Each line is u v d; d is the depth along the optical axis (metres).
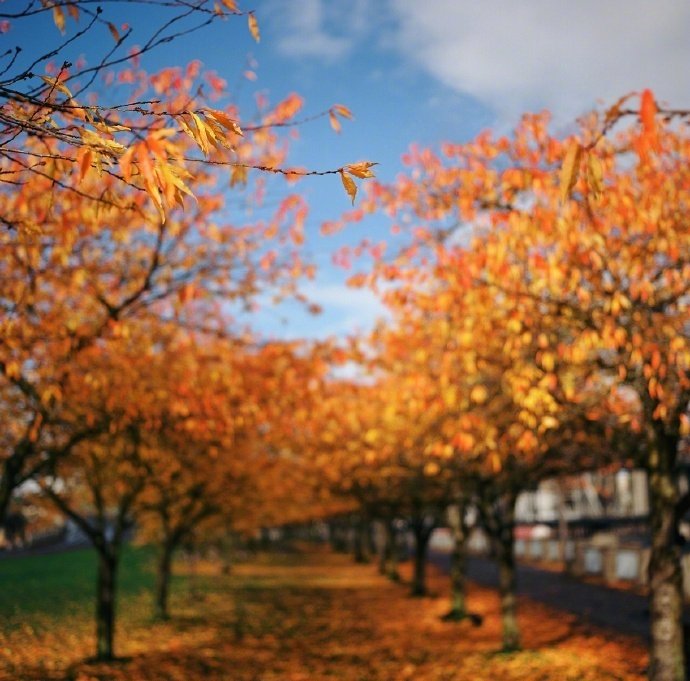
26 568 49.66
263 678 18.27
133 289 12.93
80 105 4.55
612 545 38.91
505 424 12.70
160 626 26.39
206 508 27.67
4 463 12.09
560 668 17.42
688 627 13.25
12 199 9.70
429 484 24.44
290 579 51.78
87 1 4.32
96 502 18.94
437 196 12.91
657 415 10.09
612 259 10.68
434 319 12.85
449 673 18.25
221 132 4.45
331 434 18.50
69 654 19.38
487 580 45.34
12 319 9.60
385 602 36.81
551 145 9.69
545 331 11.14
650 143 4.61
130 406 12.20
